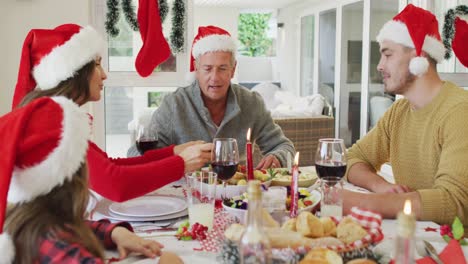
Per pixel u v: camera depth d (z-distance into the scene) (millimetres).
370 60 6289
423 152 1758
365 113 6383
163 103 2316
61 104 949
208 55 2174
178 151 1950
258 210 754
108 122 3400
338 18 7102
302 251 924
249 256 750
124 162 1882
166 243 1251
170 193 1768
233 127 2314
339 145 1583
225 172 1606
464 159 1511
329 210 1286
